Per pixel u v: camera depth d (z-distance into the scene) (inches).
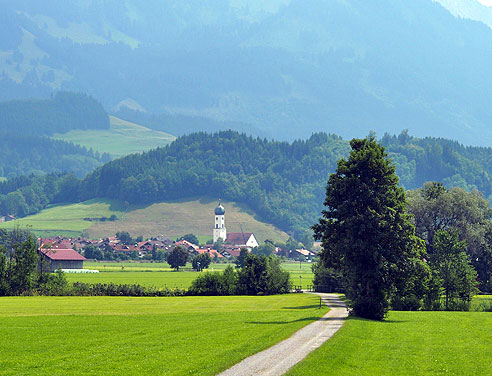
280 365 2682.1
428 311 6156.5
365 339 3563.0
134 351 3068.4
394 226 4928.6
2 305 6363.2
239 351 3016.7
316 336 3607.3
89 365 2719.0
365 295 4982.8
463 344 3447.3
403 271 4982.8
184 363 2731.3
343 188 5019.7
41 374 2549.2
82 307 6176.2
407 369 2709.2
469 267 6712.6
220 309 6156.5
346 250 4859.7
